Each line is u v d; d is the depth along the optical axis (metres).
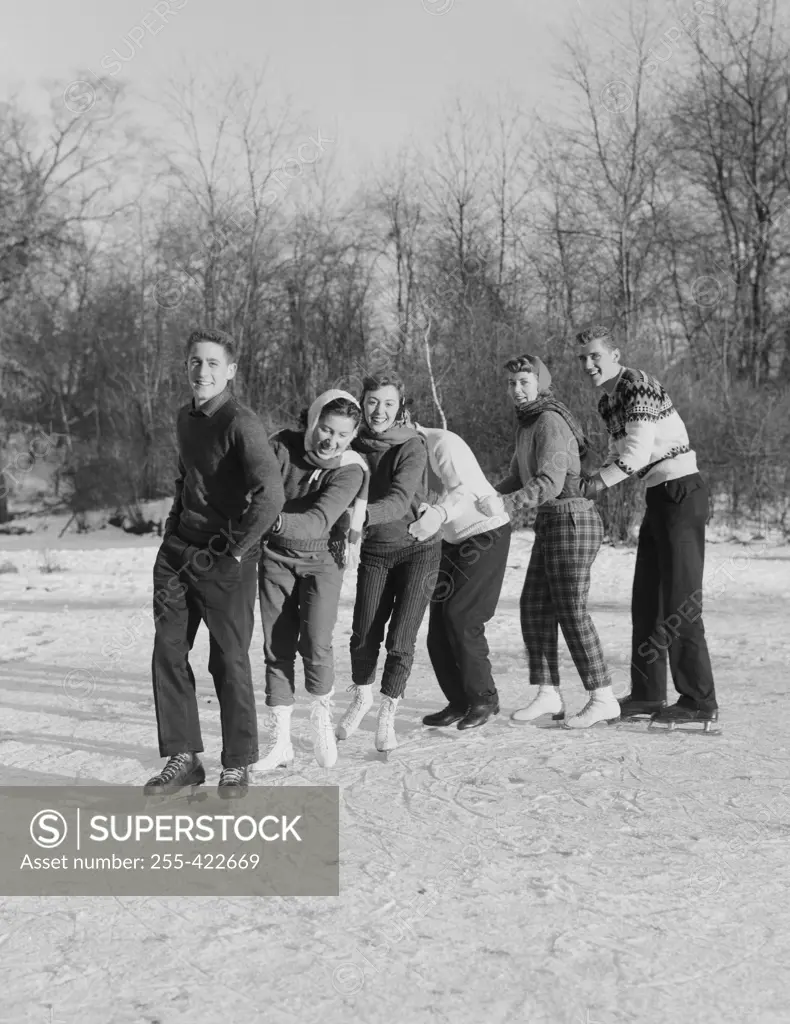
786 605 12.49
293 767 4.87
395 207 34.00
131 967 2.79
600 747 5.21
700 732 5.55
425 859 3.64
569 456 5.51
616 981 2.70
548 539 5.59
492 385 25.16
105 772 4.79
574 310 29.75
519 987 2.66
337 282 33.09
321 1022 2.48
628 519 22.83
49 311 32.28
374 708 6.30
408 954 2.86
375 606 5.15
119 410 31.72
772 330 32.03
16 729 5.74
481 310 28.05
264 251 31.12
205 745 5.34
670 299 31.83
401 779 4.64
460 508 5.26
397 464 5.00
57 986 2.67
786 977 2.72
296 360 32.09
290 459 4.68
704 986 2.67
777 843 3.78
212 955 2.87
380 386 5.00
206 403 4.18
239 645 4.27
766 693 6.70
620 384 5.56
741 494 24.59
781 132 31.73
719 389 26.05
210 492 4.20
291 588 4.73
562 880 3.42
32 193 30.80
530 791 4.45
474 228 34.00
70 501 31.55
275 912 3.18
